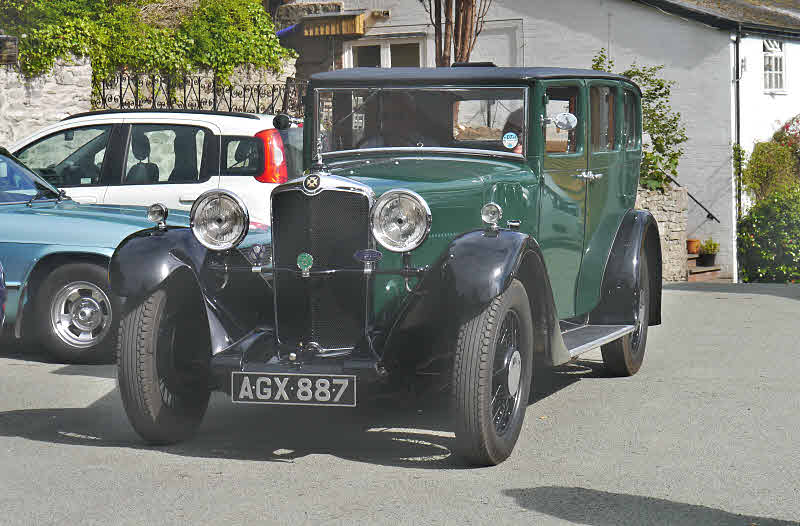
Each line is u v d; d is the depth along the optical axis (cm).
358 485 484
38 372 769
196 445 561
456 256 511
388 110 658
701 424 618
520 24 2205
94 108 1526
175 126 930
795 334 1007
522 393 545
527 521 431
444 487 481
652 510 448
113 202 926
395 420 629
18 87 1377
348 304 532
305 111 679
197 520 431
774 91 2170
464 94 643
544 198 641
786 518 439
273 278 541
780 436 588
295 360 532
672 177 2109
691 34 2069
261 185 902
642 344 795
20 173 861
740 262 2089
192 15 1778
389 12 2284
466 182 579
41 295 797
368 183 555
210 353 571
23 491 471
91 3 1569
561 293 678
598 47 2147
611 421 627
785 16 2289
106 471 505
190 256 551
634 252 756
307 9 2362
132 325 537
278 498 462
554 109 661
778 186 2122
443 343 549
